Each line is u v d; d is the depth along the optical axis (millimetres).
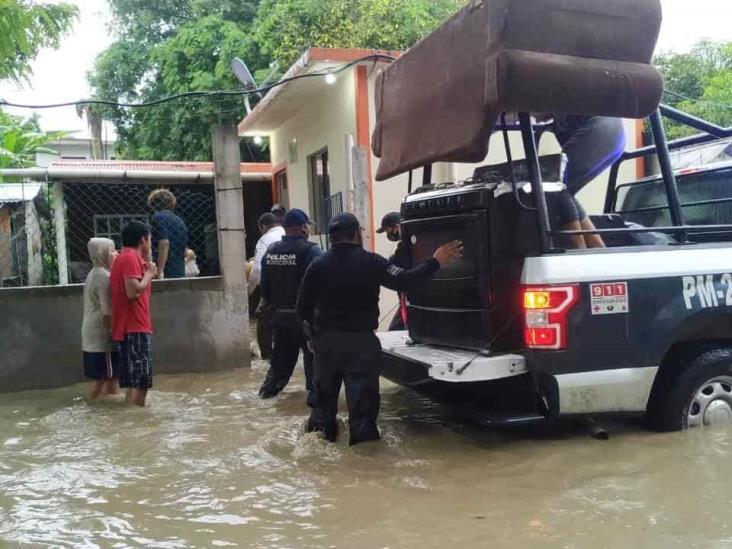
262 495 3762
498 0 3986
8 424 5539
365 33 13539
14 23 7156
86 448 4777
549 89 4004
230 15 18781
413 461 4234
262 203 15648
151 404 6121
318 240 11922
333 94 10703
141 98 21062
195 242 12539
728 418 4684
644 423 4707
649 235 5531
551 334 4180
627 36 4234
